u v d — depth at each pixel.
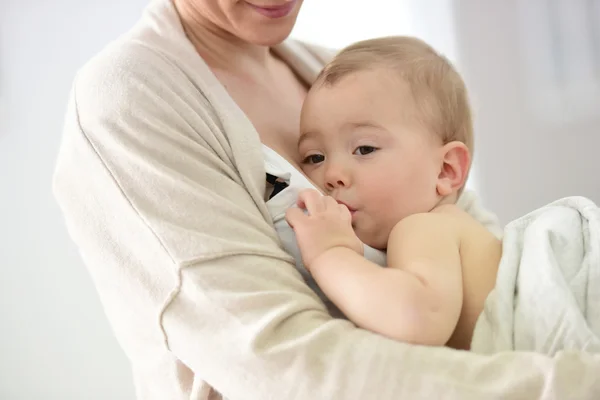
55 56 1.64
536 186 1.87
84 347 1.68
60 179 0.81
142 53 0.81
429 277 0.72
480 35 1.79
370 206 0.87
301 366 0.64
